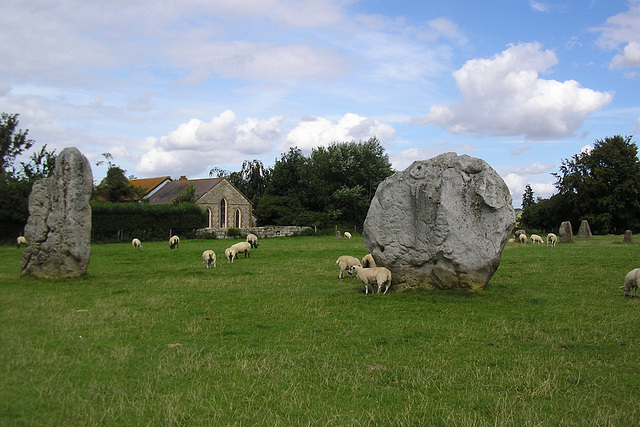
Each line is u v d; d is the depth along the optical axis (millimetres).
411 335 11805
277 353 10250
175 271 24500
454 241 17016
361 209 82750
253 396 7996
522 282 19719
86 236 21859
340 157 81500
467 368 9406
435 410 7516
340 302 15930
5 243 49531
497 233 16922
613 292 17281
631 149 68312
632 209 67688
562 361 9781
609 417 7113
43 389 7984
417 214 17719
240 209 83250
